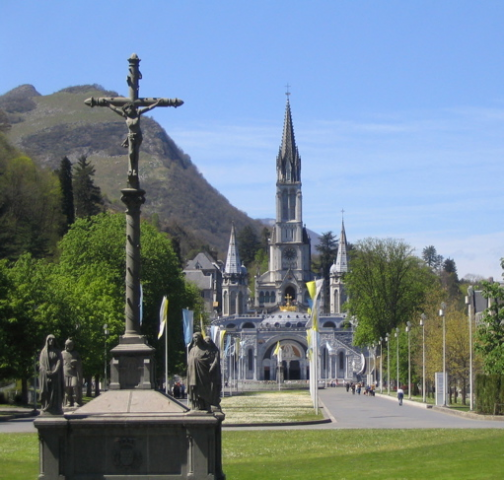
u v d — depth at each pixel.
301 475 40.03
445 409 94.88
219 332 109.56
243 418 82.81
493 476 38.22
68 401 36.94
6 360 88.00
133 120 34.16
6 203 188.88
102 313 109.56
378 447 52.06
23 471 41.12
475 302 156.62
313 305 91.75
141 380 32.75
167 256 130.50
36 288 95.06
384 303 167.25
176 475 30.58
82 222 130.50
